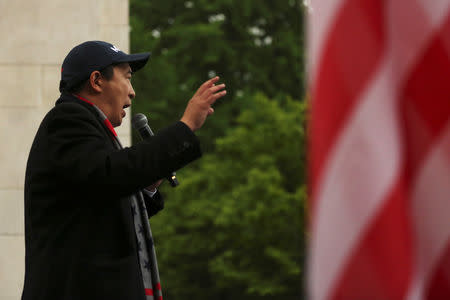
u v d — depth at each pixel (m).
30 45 11.12
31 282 4.63
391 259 2.61
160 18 64.38
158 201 5.70
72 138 4.67
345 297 2.63
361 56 2.67
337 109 2.67
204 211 55.97
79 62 5.11
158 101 59.03
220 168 56.59
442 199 2.74
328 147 2.67
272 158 55.06
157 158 4.56
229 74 62.25
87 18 11.21
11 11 11.09
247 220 53.09
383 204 2.62
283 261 53.06
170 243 57.97
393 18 2.77
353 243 2.63
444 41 2.74
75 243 4.64
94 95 5.11
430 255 2.76
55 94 11.10
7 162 10.93
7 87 11.05
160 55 61.25
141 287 4.79
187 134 4.65
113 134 4.98
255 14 63.78
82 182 4.52
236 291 60.25
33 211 4.75
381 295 2.61
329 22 2.70
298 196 53.16
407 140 2.78
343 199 2.65
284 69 63.25
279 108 56.88
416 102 2.76
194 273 60.97
